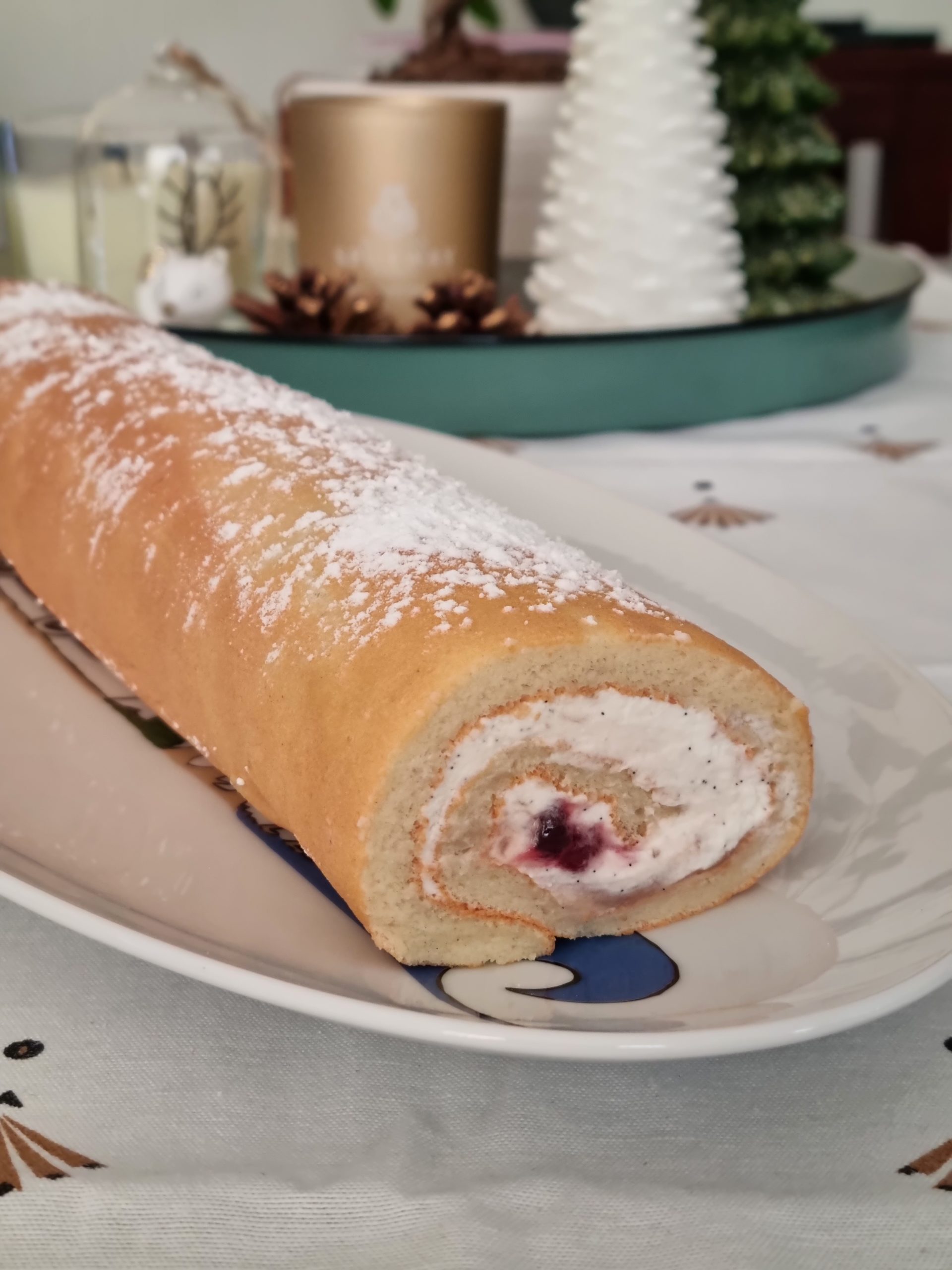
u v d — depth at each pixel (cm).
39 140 70
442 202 63
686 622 33
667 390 59
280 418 41
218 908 31
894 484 55
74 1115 27
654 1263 23
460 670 29
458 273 64
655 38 59
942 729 36
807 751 33
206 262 63
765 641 41
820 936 31
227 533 37
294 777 32
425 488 37
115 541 40
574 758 31
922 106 129
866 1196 25
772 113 64
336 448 39
